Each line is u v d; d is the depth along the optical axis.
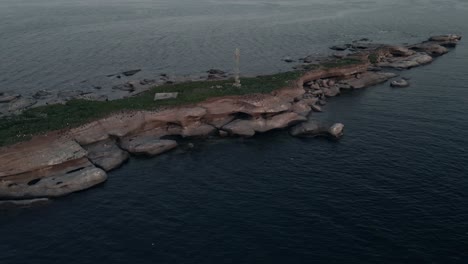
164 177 54.56
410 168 54.25
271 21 169.38
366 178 52.34
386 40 133.12
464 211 44.94
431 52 115.81
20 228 44.44
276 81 81.12
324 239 41.28
